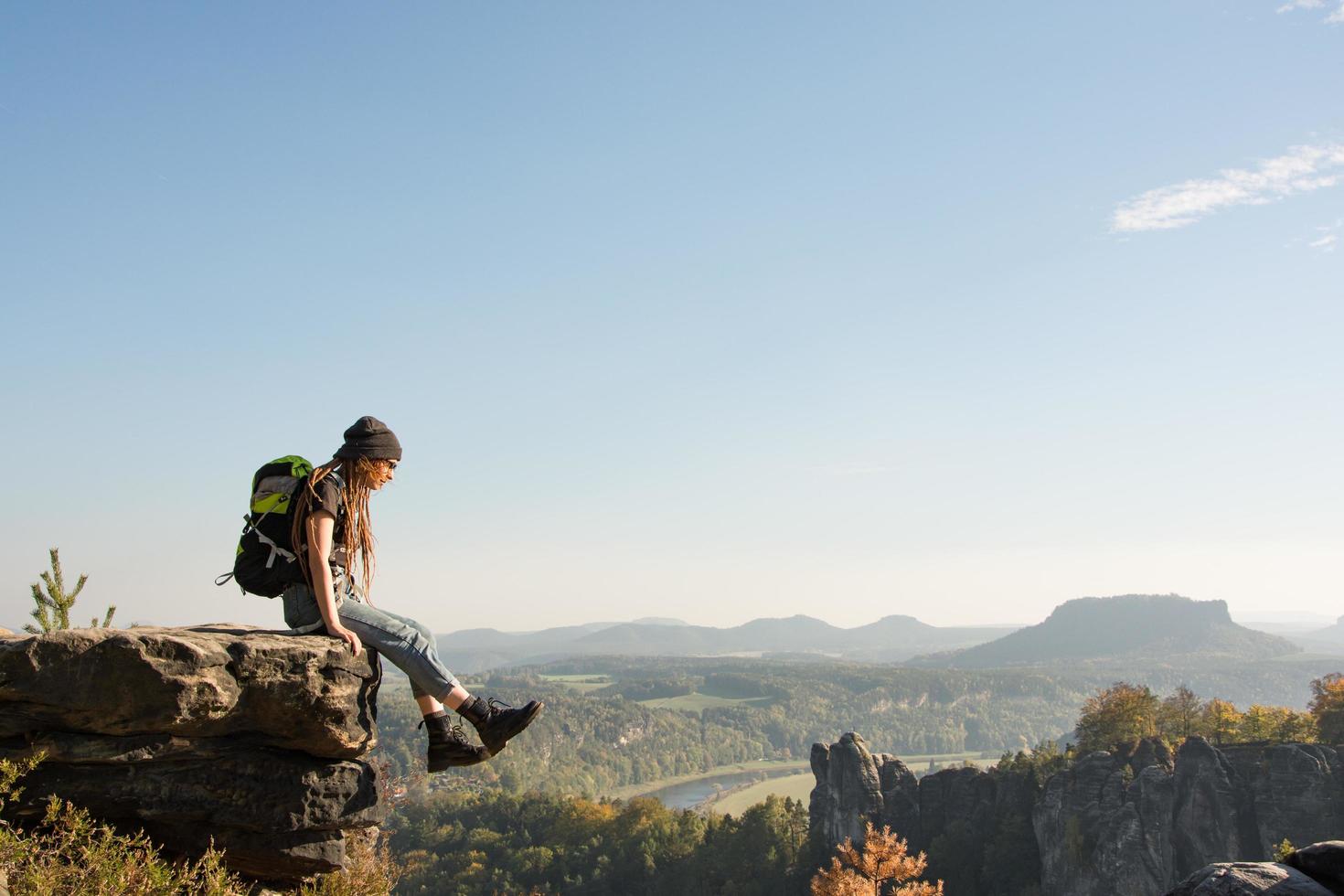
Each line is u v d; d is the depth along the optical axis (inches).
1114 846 3850.9
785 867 5231.3
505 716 282.2
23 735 245.6
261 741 268.7
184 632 268.8
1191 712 5118.1
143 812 255.9
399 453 289.4
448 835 6934.1
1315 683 4628.4
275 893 290.8
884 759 5251.0
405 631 281.3
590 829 6505.9
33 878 221.0
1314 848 246.5
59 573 366.3
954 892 4500.5
